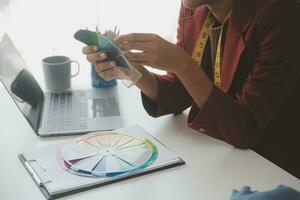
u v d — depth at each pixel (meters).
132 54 0.99
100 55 1.00
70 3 1.83
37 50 1.71
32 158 0.92
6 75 1.14
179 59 1.01
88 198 0.80
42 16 1.79
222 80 1.18
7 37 1.33
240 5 1.10
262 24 1.06
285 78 1.05
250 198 0.70
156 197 0.81
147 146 0.97
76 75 1.37
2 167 0.89
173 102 1.17
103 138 1.00
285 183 0.87
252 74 1.07
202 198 0.82
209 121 1.04
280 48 1.04
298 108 1.15
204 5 1.20
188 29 1.30
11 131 1.05
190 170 0.91
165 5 2.07
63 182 0.83
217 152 0.99
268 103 1.04
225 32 1.16
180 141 1.03
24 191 0.81
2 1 1.71
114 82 1.32
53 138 1.02
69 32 1.83
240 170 0.92
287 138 1.18
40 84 1.33
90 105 1.18
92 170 0.87
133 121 1.12
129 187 0.84
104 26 1.93
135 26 2.02
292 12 1.07
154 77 1.18
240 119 1.03
